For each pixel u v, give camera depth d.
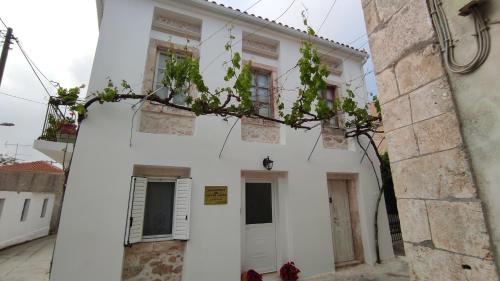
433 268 1.70
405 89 1.99
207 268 4.68
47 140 4.95
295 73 6.72
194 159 5.08
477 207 1.49
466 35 1.62
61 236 3.96
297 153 6.13
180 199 4.85
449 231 1.62
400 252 7.32
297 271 5.16
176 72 4.19
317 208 6.02
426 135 1.81
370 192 6.86
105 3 5.17
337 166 6.58
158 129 5.12
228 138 5.47
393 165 2.04
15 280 6.33
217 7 5.89
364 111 5.81
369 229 6.53
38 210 13.05
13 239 10.84
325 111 4.70
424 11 1.89
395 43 2.11
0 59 5.77
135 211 4.50
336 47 7.34
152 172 4.96
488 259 1.42
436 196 1.71
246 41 6.61
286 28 6.64
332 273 5.75
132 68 5.04
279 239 5.80
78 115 4.46
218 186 5.14
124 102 4.81
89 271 3.99
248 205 5.77
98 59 4.83
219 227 4.95
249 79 4.11
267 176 6.07
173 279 4.61
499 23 1.47
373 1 2.37
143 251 4.54
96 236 4.13
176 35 5.83
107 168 4.43
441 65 1.75
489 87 1.48
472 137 1.56
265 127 6.15
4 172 11.31
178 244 4.79
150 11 5.48
